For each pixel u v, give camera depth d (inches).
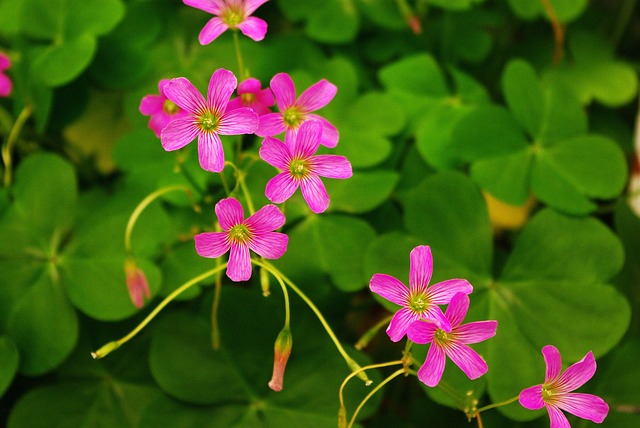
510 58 18.3
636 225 16.5
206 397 15.4
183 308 15.7
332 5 17.5
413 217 15.9
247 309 15.5
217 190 16.3
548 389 14.1
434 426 15.9
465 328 14.0
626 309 15.4
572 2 17.6
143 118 16.9
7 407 16.2
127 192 16.2
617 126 18.1
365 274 15.6
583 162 16.4
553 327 15.5
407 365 14.4
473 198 15.9
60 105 17.1
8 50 17.4
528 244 15.9
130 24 17.4
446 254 15.8
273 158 14.1
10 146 17.0
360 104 16.8
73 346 15.6
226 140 16.0
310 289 15.8
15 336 15.6
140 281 15.0
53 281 15.8
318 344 15.5
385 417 16.0
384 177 16.3
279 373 14.4
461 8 17.1
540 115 16.6
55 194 16.1
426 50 17.8
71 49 16.6
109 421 15.7
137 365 16.0
